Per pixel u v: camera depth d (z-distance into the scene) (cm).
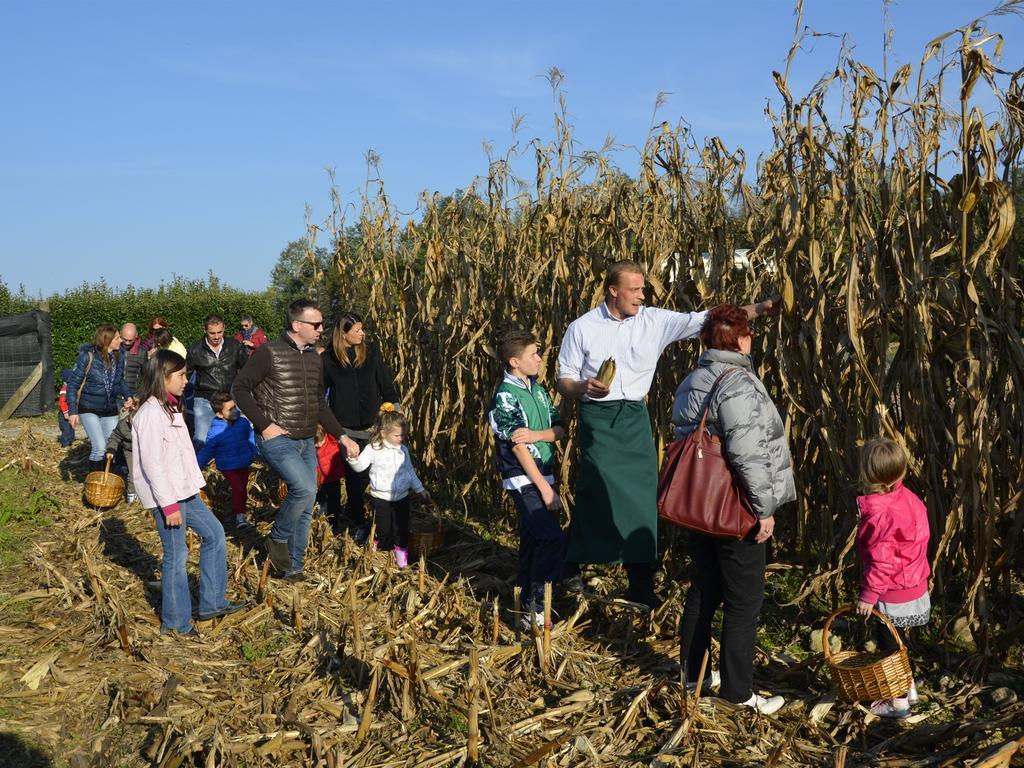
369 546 582
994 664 416
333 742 360
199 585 578
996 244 400
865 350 482
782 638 467
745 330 378
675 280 583
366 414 695
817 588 496
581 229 656
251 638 484
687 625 393
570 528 515
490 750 351
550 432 478
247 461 724
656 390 599
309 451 575
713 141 568
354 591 506
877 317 460
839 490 504
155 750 357
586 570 584
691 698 375
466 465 795
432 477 834
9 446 1132
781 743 339
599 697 393
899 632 440
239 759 352
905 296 444
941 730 350
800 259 509
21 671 440
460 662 418
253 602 534
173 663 444
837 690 378
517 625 473
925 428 442
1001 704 376
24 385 1462
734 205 575
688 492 368
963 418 424
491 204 751
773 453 363
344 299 939
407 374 846
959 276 422
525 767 336
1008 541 422
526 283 697
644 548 493
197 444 941
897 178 448
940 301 438
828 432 486
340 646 447
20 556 643
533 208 707
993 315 420
